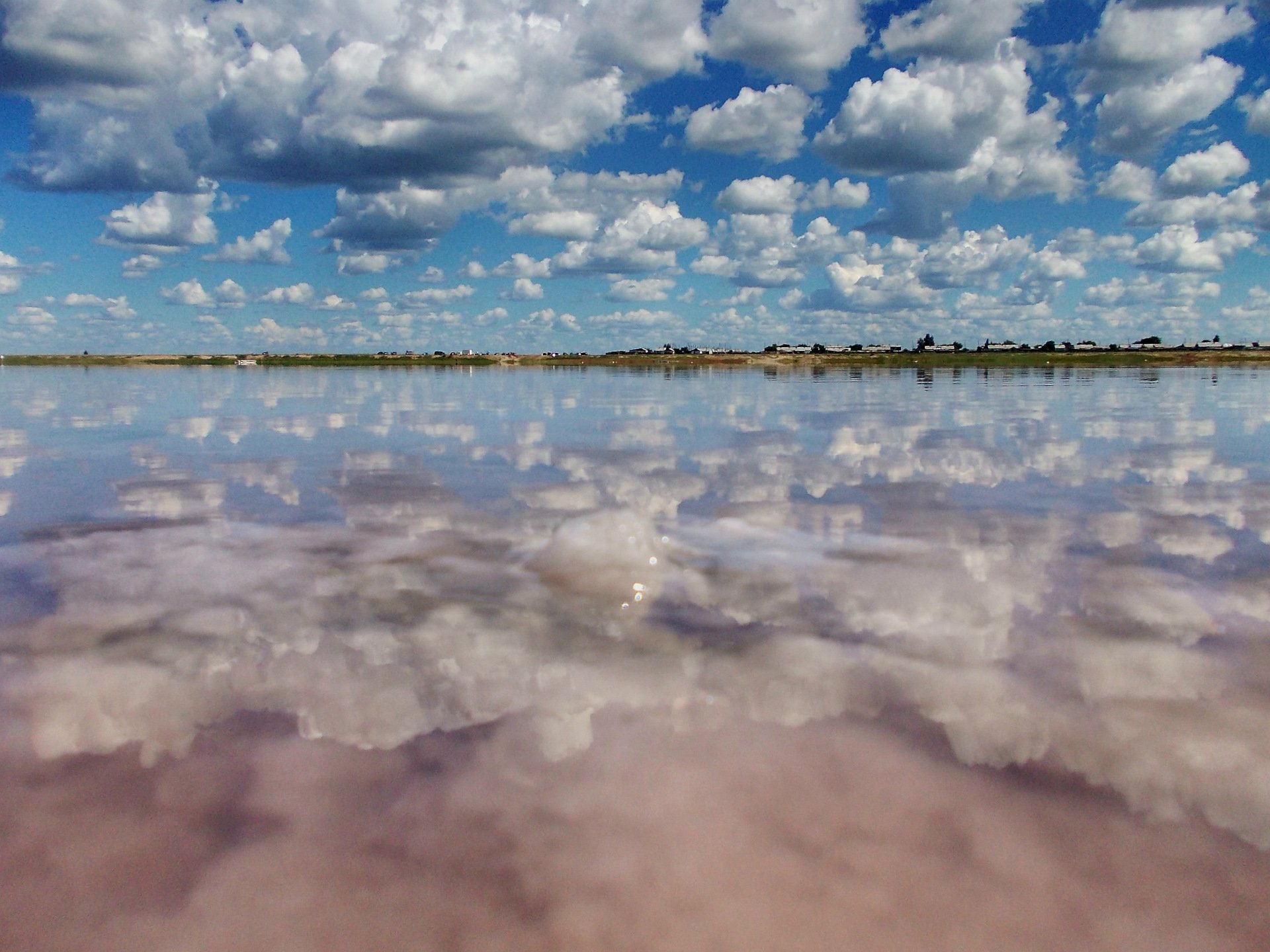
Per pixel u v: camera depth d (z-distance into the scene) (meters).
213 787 1.46
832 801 1.41
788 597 2.51
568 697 1.81
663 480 4.84
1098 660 1.99
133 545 3.16
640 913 1.15
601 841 1.30
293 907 1.16
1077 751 1.56
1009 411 10.34
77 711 1.74
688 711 1.74
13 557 2.98
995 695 1.80
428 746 1.60
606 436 7.61
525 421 9.35
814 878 1.22
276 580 2.69
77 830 1.33
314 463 5.64
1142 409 10.46
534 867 1.24
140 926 1.12
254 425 8.90
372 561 2.93
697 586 2.63
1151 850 1.28
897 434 7.51
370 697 1.81
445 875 1.22
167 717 1.72
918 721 1.69
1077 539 3.24
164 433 7.96
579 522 2.99
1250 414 9.51
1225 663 1.96
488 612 2.37
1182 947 1.09
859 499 4.18
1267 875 1.22
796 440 7.08
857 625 2.25
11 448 6.64
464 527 3.51
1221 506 3.91
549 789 1.45
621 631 2.22
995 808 1.39
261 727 1.67
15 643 2.12
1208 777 1.47
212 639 2.15
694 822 1.35
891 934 1.11
